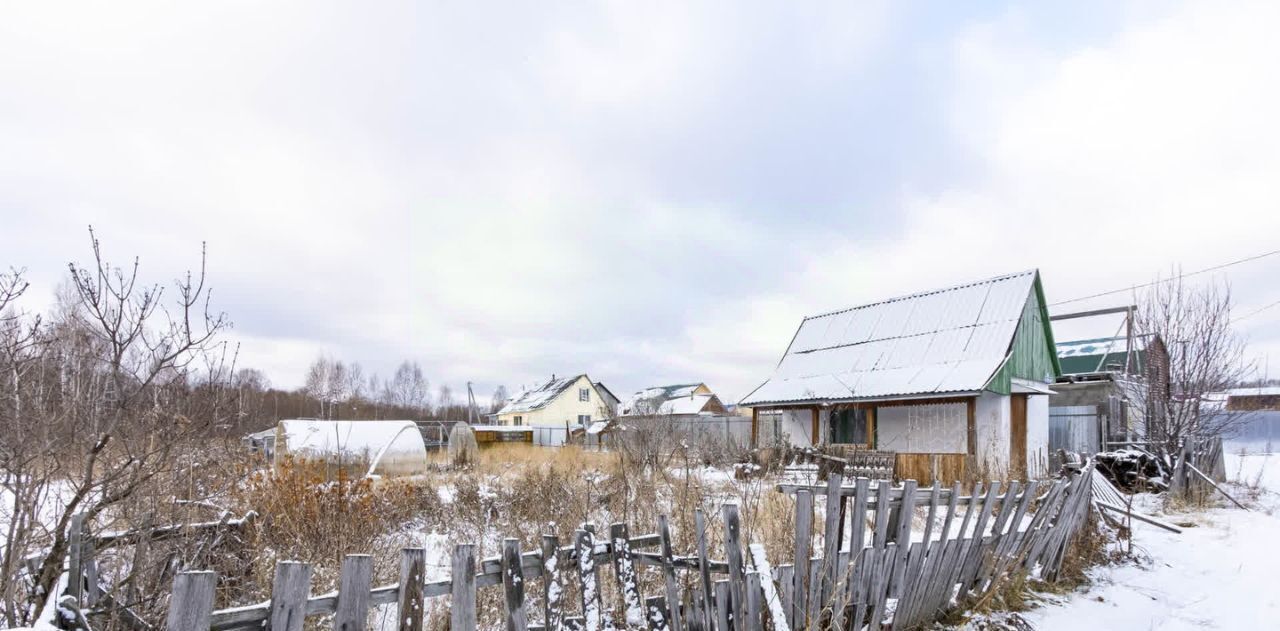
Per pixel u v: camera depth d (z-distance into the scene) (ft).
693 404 159.33
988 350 55.83
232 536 15.97
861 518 15.17
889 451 50.44
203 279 13.73
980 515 18.95
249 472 21.66
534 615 14.79
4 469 11.61
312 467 30.42
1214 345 51.78
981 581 19.26
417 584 8.94
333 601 8.46
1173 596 21.27
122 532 13.28
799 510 13.87
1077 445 62.59
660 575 16.53
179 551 13.38
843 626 14.47
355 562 8.52
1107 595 21.11
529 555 10.82
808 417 66.03
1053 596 20.56
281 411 135.33
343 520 21.97
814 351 73.72
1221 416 60.13
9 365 11.25
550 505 26.58
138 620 11.50
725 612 12.46
